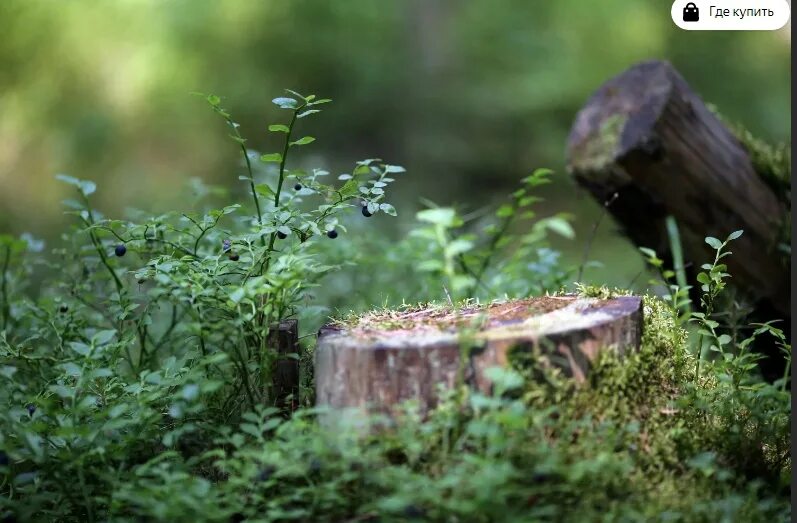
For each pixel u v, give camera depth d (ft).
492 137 15.30
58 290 6.06
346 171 14.35
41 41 14.53
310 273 4.74
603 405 4.26
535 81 15.34
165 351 5.52
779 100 15.14
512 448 4.05
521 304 4.58
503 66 15.69
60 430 4.18
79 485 4.41
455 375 4.17
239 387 4.62
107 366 4.84
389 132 15.20
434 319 4.48
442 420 4.12
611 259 10.50
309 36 14.96
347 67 15.02
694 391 4.48
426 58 15.55
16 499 4.54
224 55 14.87
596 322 4.27
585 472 4.05
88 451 4.34
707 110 5.68
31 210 13.16
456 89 15.34
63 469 4.33
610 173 5.52
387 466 4.11
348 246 6.28
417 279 6.50
